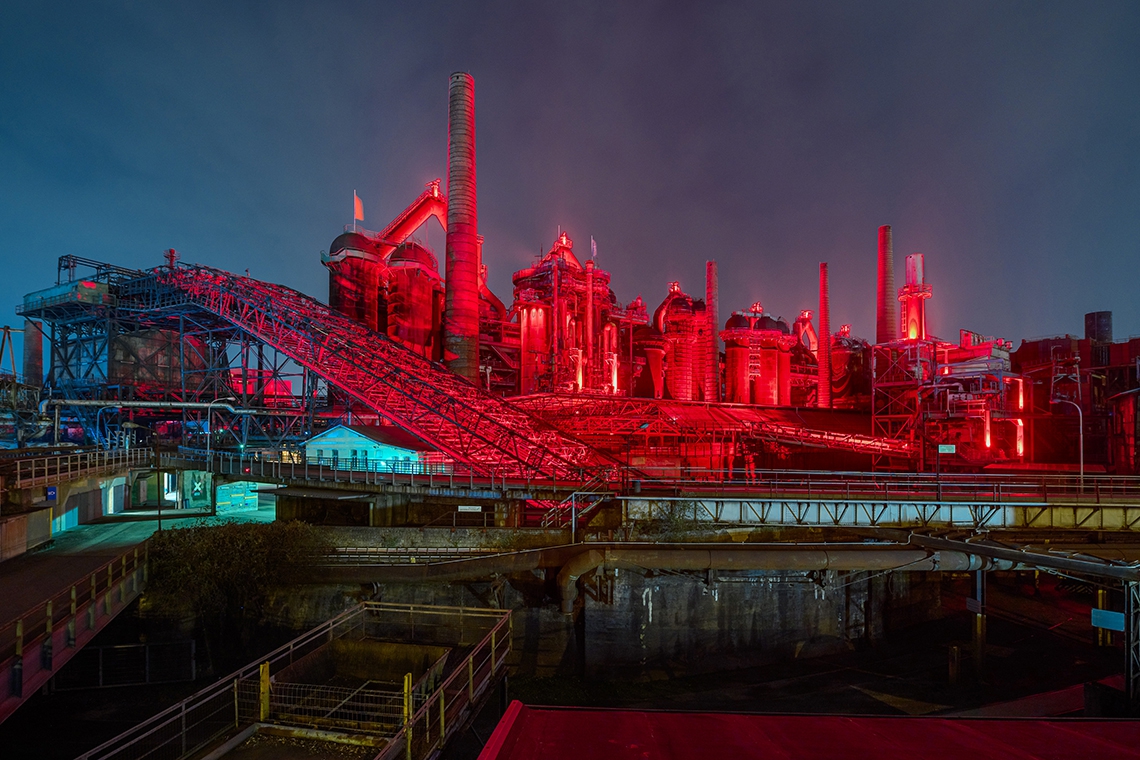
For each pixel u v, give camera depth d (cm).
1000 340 7262
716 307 9781
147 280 6738
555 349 8381
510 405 5353
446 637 2908
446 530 3109
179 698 2545
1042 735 1056
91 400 6219
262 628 2920
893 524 3011
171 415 6675
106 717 2375
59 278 6562
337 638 2370
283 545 2866
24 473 3209
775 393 11112
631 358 10119
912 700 2870
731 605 3288
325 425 6650
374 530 3100
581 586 3133
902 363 7181
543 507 3728
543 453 4159
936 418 6662
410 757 1347
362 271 8050
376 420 6041
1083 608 4194
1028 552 2408
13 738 2206
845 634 3522
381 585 2973
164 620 2794
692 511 3092
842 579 3538
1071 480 4378
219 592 2809
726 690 3003
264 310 6075
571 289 9044
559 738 1025
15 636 1917
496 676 1864
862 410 9244
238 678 1733
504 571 2847
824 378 10075
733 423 6894
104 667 2645
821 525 2995
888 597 3700
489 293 9944
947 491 3559
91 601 2186
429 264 8831
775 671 3238
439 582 3016
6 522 2745
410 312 8288
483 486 3381
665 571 3212
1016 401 7262
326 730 1550
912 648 3556
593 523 3181
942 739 1030
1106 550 2666
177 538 2869
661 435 6144
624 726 1078
